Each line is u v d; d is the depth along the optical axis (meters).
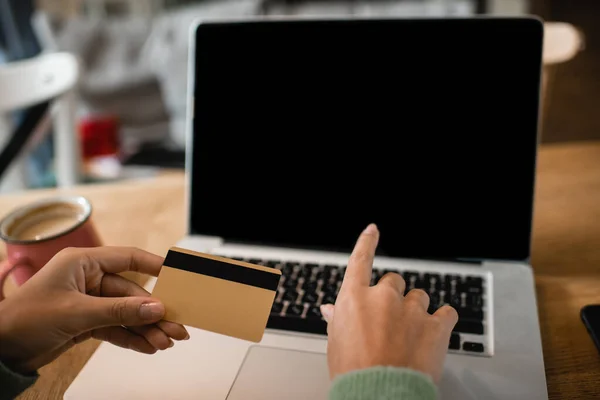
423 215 0.68
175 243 0.78
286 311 0.59
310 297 0.60
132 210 0.89
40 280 0.44
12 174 1.41
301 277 0.64
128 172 1.74
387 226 0.69
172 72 1.91
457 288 0.60
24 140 1.12
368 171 0.69
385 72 0.68
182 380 0.51
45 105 1.15
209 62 0.73
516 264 0.65
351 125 0.70
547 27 1.37
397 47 0.67
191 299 0.45
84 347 0.59
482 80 0.65
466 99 0.66
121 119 2.04
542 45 0.63
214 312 0.45
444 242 0.67
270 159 0.73
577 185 0.86
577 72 2.04
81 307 0.43
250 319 0.44
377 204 0.69
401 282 0.44
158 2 2.24
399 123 0.68
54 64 1.22
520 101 0.64
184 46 1.89
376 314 0.40
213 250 0.72
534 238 0.74
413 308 0.41
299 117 0.71
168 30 1.96
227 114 0.73
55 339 0.44
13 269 0.58
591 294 0.62
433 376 0.38
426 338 0.39
